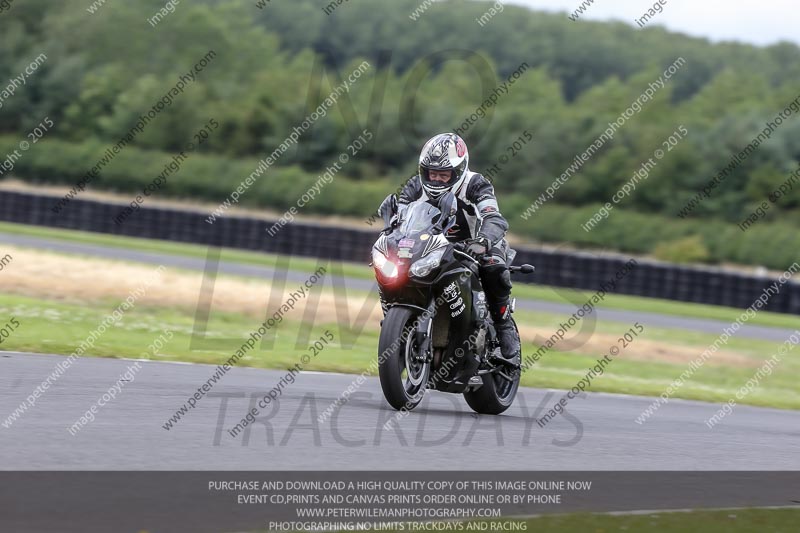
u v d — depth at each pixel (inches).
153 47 7332.7
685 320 2699.3
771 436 1027.9
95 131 6373.0
